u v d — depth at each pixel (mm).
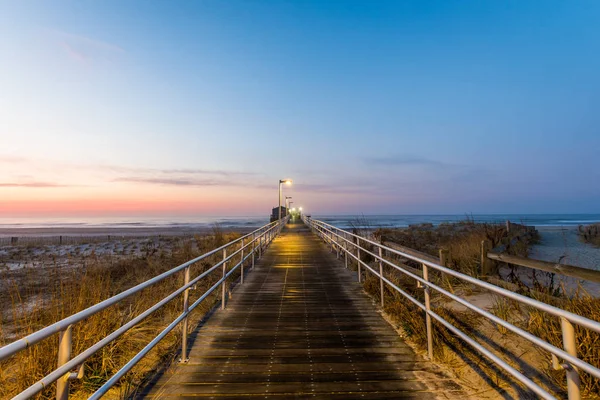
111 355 3543
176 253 13672
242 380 3295
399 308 5191
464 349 3773
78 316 2078
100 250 20797
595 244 15227
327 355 3881
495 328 4109
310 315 5477
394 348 4070
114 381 2404
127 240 28625
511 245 8344
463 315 4535
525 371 3238
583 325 1815
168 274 3379
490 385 3113
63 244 26031
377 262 9664
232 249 13828
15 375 3141
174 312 5668
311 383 3232
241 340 4367
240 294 6984
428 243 14148
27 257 17250
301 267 10438
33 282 9109
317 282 8172
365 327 4867
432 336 3912
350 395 3014
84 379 3150
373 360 3732
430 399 2938
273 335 4551
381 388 3129
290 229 32281
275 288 7535
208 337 4477
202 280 8094
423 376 3354
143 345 4070
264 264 11047
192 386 3182
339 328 4824
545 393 2074
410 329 4480
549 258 11156
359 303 6234
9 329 5145
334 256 12984
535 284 5484
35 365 2965
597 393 2820
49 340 3383
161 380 3297
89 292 4742
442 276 6258
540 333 3480
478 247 8383
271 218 48156
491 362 3453
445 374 3385
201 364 3658
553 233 22688
